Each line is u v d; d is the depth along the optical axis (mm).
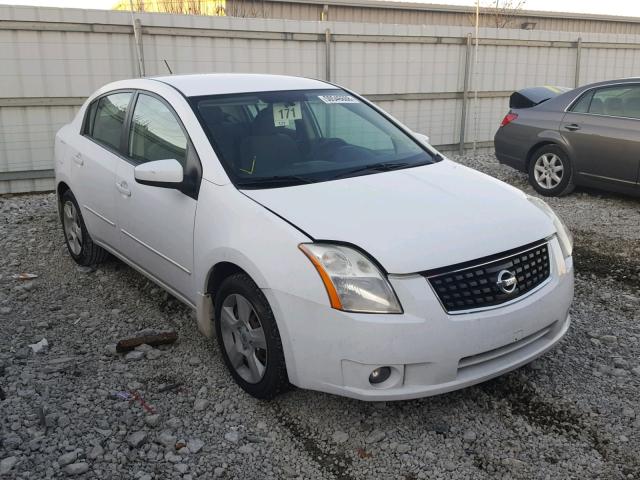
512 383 3436
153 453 2871
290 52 10258
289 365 2984
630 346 3838
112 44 9023
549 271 3240
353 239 2898
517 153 8031
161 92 4156
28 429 3020
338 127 4211
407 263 2807
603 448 2896
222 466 2795
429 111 11766
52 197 8289
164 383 3469
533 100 8727
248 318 3232
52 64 8703
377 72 11047
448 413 3176
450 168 3969
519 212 3334
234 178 3467
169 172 3512
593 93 7301
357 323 2752
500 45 12008
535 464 2799
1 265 5406
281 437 2998
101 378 3521
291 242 2938
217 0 17094
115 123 4645
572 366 3609
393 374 2811
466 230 3035
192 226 3541
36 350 3840
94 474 2725
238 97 4059
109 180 4445
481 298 2898
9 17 8320
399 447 2912
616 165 6988
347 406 3234
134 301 4602
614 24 23344
